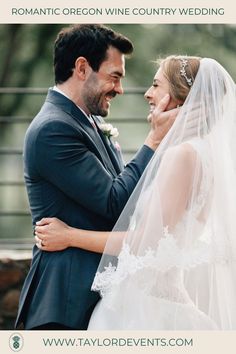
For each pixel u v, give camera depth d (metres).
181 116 4.62
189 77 4.68
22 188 15.13
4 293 6.63
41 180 4.77
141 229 4.54
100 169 4.70
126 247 4.52
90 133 4.84
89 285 4.68
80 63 4.82
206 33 15.18
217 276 4.65
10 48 14.38
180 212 4.50
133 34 15.14
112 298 4.55
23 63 14.62
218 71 4.71
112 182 4.69
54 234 4.70
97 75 4.84
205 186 4.53
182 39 15.23
